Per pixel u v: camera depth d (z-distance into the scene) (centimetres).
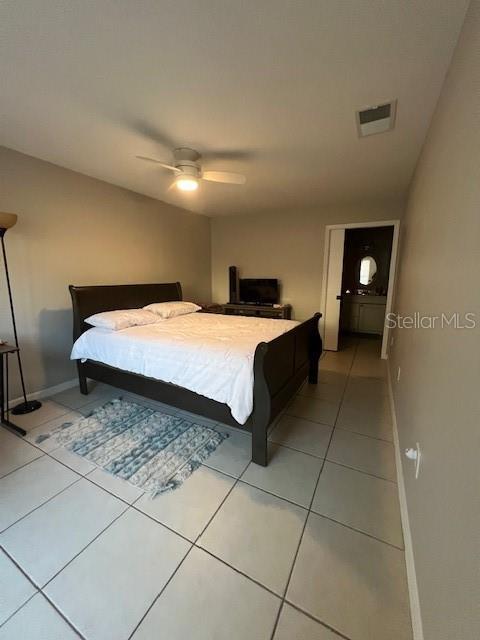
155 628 100
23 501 154
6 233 245
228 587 113
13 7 111
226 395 186
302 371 276
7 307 250
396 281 393
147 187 344
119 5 110
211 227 530
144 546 129
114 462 185
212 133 212
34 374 274
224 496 158
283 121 195
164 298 396
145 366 228
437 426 104
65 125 202
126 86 160
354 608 106
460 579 67
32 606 107
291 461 188
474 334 74
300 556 125
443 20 114
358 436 217
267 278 485
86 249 308
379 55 135
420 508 114
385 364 392
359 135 212
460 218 97
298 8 111
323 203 418
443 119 144
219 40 127
